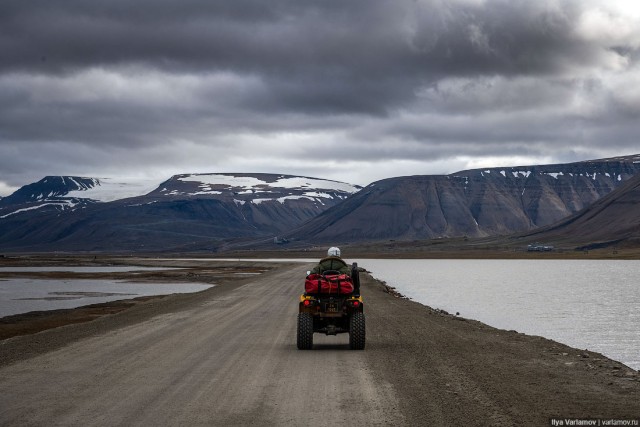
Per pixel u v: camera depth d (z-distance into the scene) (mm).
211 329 22312
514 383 12320
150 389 11391
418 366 14344
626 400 10734
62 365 14188
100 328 23297
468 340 20094
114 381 12172
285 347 17469
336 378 12602
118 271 127688
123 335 20500
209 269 132375
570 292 72000
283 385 11812
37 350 17000
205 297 42938
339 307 17188
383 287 62375
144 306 36812
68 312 39125
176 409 9789
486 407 10094
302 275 84500
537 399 10773
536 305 53344
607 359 16609
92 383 11969
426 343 19000
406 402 10398
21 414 9461
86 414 9461
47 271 132000
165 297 45031
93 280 92062
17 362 14727
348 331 17875
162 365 14156
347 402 10336
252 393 11039
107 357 15445
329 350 17016
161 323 24750
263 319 26344
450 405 10211
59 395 10859
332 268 18203
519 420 9273
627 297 64062
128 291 65875
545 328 36406
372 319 27812
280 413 9539
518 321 40219
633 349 27859
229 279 87875
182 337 19812
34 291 66938
